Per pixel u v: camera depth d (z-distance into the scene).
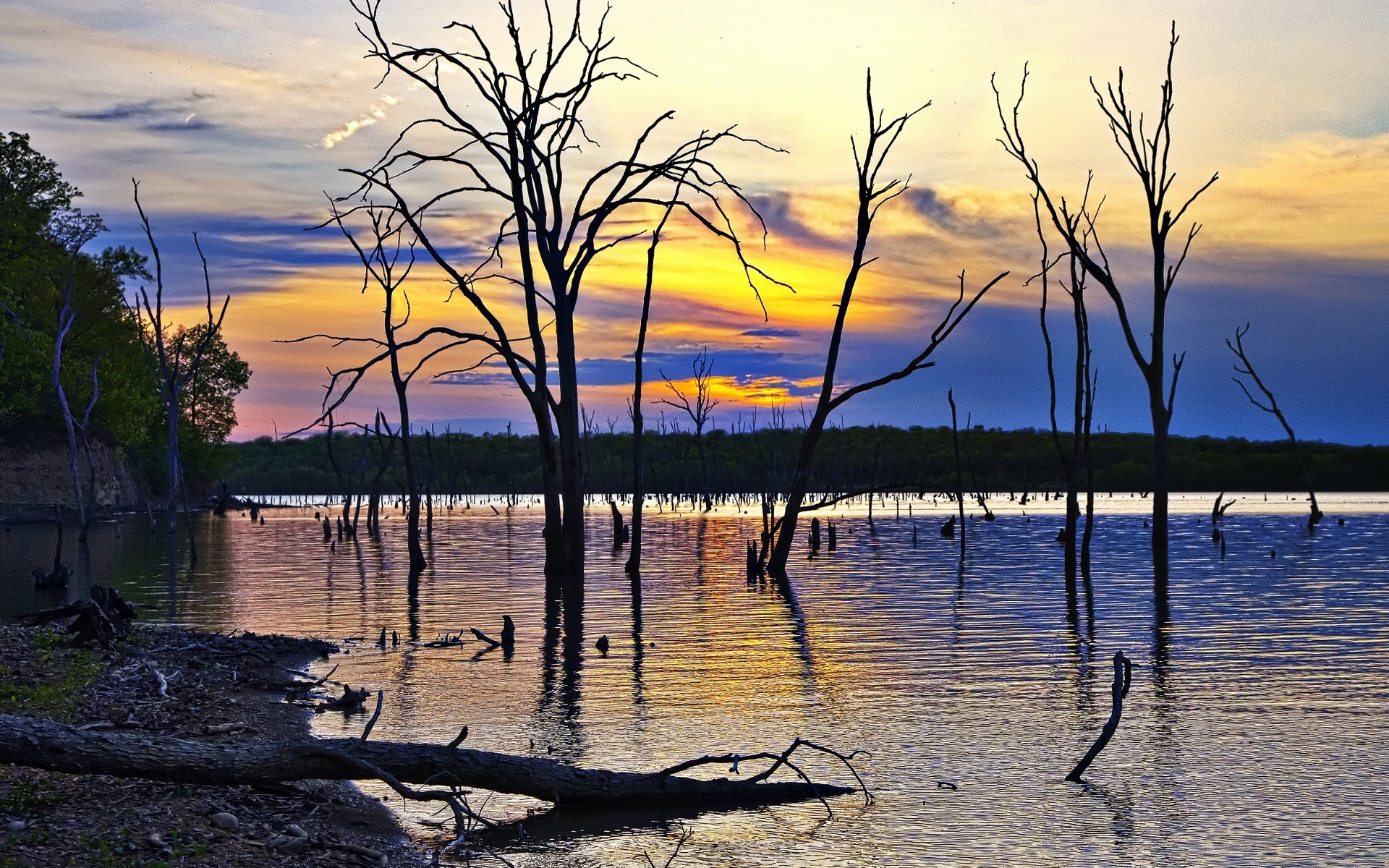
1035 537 54.31
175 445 47.94
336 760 9.09
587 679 16.64
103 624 17.69
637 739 12.76
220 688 15.28
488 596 28.86
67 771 8.62
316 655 18.80
